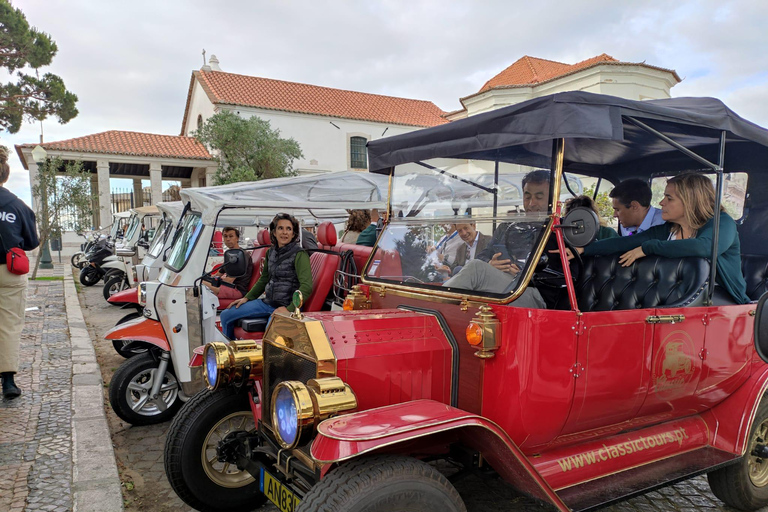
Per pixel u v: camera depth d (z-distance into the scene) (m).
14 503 3.15
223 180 23.33
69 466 3.63
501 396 2.38
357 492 1.92
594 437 2.80
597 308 3.41
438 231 3.03
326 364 2.25
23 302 4.91
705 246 3.05
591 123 2.29
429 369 2.53
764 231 4.16
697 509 3.39
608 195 4.68
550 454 2.64
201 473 3.05
